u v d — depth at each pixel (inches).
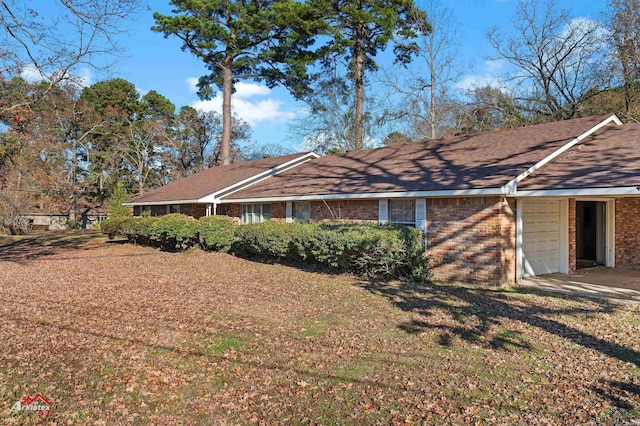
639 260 498.9
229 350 233.8
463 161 492.7
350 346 237.3
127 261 617.0
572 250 485.7
